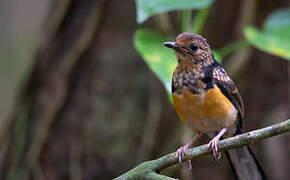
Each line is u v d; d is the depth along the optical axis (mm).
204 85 8297
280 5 11703
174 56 9016
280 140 11500
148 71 11328
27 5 15562
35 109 11570
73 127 11422
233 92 8648
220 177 11328
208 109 8312
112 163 11273
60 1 11602
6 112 13945
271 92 11633
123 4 11523
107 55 11453
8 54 15305
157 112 11125
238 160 8445
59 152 11422
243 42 10336
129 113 11305
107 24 11492
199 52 8438
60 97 11430
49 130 11445
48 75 11531
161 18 11203
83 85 11445
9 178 11578
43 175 11383
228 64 11406
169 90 8273
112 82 11398
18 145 11602
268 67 11594
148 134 11148
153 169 6773
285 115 11555
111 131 11320
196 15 11312
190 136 10844
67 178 11375
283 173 11422
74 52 11398
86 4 11531
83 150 11352
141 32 9328
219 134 8484
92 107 11406
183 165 10812
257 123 11625
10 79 14977
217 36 11609
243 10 11500
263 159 11516
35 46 11719
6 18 15523
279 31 10016
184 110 8531
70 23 11555
